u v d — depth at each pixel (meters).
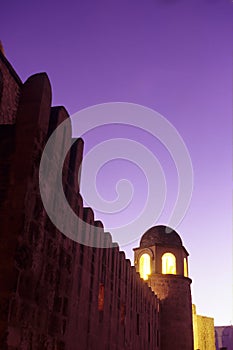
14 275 5.50
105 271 13.43
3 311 5.27
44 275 6.43
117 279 15.06
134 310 17.84
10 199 5.95
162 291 26.61
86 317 10.91
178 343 25.19
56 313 6.78
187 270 29.89
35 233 6.18
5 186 6.05
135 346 17.44
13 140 6.39
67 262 7.54
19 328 5.51
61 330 6.93
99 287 12.58
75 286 10.02
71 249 7.86
